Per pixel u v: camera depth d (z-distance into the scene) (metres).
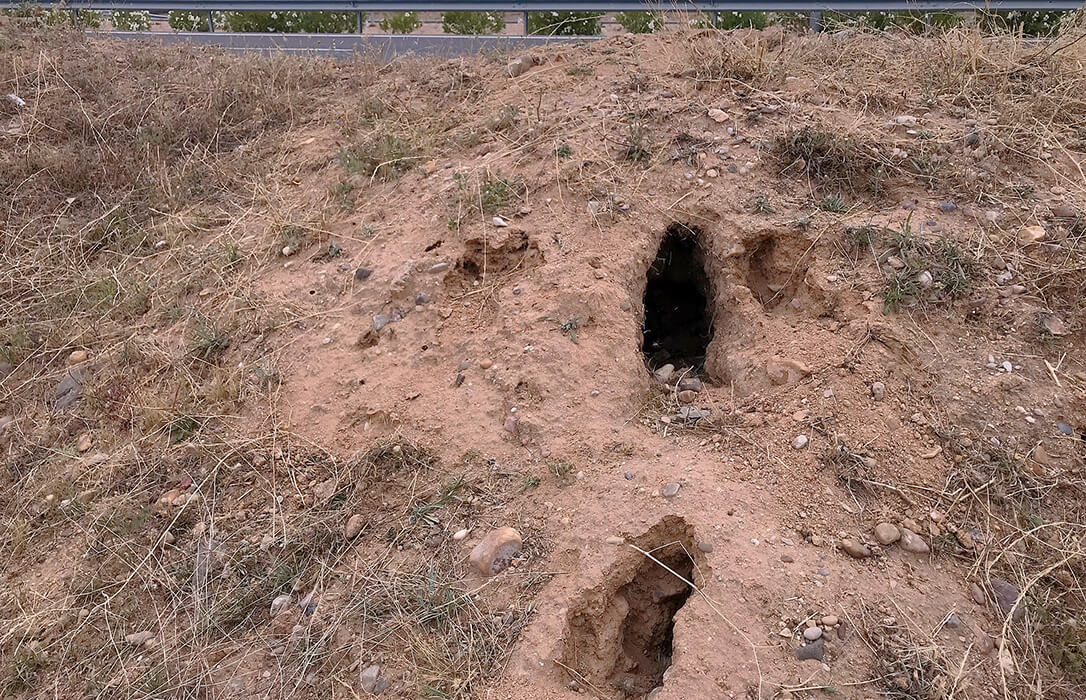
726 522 2.58
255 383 3.41
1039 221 3.48
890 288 3.21
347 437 3.11
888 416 2.91
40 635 2.73
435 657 2.42
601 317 3.27
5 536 3.12
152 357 3.67
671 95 4.38
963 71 4.43
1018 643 2.44
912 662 2.31
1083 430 2.93
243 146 5.14
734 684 2.25
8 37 6.35
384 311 3.53
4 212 4.74
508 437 2.98
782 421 2.92
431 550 2.71
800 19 6.62
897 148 3.85
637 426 3.02
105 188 4.91
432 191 4.05
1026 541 2.67
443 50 6.71
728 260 3.55
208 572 2.79
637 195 3.76
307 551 2.79
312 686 2.45
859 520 2.66
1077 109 4.14
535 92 4.70
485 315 3.41
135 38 7.06
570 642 2.46
